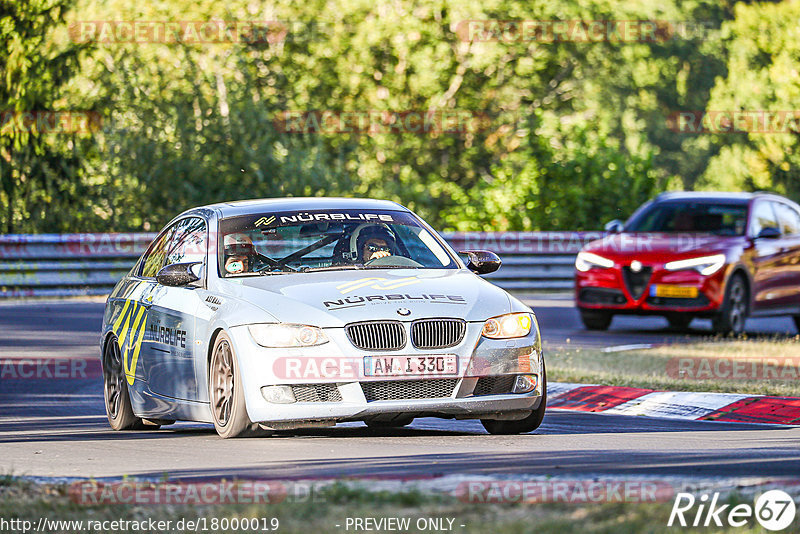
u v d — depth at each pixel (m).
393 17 127.50
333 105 126.38
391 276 26.89
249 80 96.69
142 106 88.38
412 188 115.88
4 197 84.75
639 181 97.69
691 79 173.62
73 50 87.44
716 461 22.02
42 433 29.22
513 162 116.44
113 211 86.12
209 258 28.06
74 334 52.97
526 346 26.03
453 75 132.62
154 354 28.83
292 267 27.50
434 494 17.11
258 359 24.94
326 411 24.61
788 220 58.50
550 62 139.88
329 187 93.25
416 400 24.89
